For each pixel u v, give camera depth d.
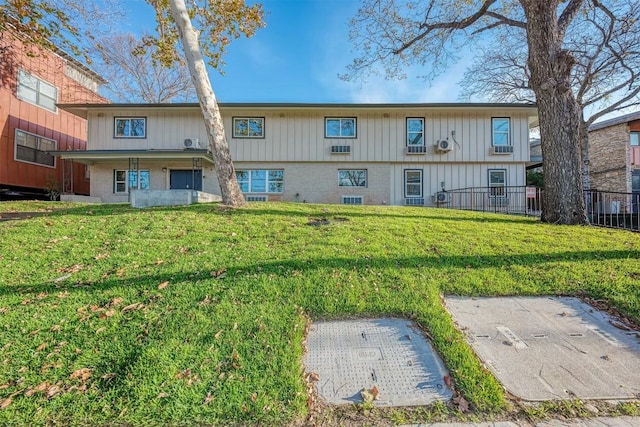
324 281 3.88
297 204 9.27
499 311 3.46
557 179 7.59
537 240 5.65
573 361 2.65
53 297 3.46
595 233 6.28
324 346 2.84
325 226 6.37
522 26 9.39
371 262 4.47
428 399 2.24
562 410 2.14
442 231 6.20
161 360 2.53
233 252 4.81
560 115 7.62
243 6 10.70
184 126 14.45
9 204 10.27
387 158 14.62
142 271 4.12
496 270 4.36
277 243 5.26
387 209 9.02
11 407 2.15
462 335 2.99
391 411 2.14
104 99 19.08
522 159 14.41
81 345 2.72
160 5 10.23
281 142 14.63
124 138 14.34
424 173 14.77
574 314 3.40
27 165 14.52
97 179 14.57
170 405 2.16
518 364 2.61
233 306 3.29
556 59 7.65
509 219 7.97
